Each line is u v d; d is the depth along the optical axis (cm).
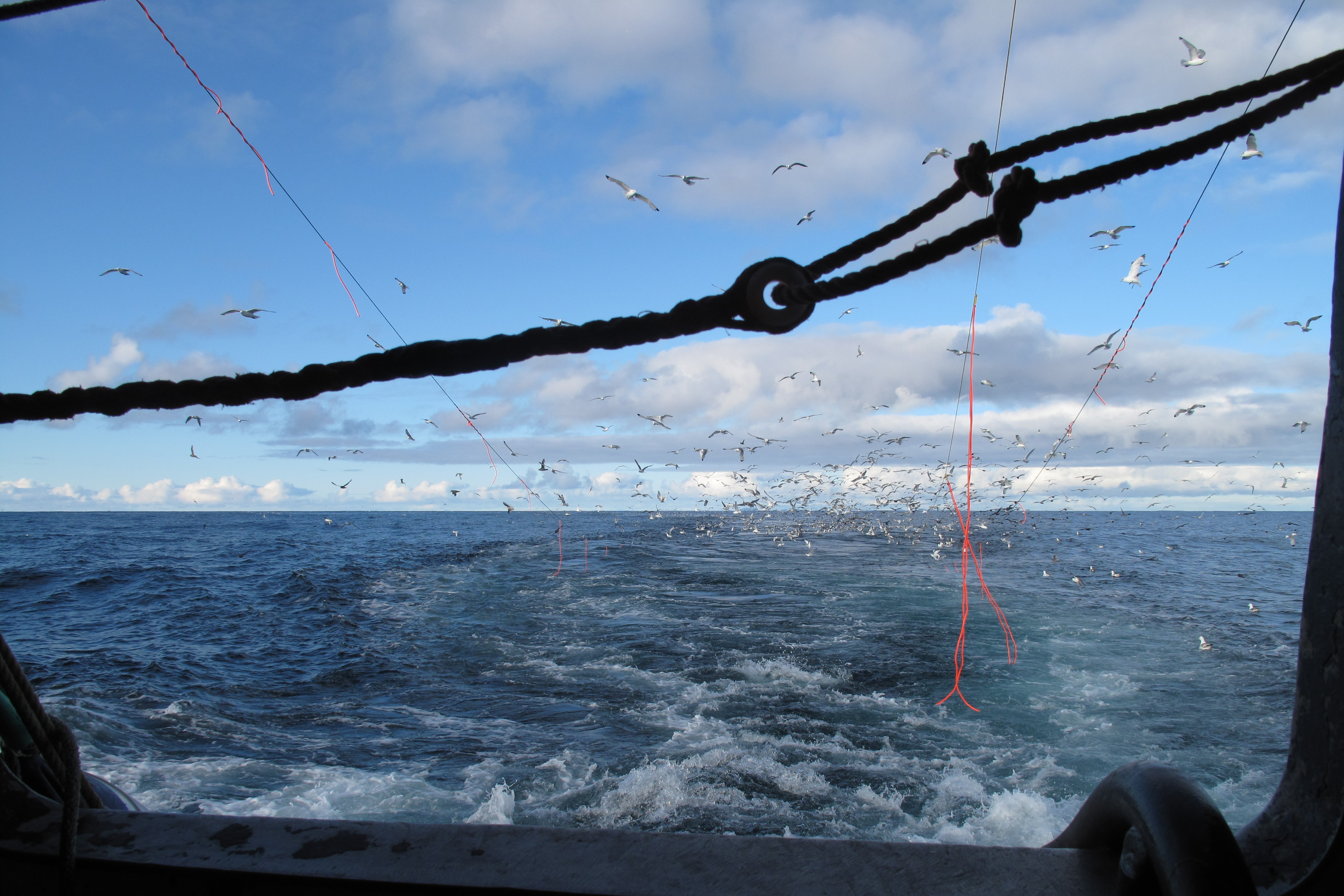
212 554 3716
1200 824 105
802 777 827
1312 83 141
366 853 137
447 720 1018
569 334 124
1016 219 127
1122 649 1452
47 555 3500
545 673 1257
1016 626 1675
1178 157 140
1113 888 124
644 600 2058
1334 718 121
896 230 139
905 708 1066
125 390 130
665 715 1034
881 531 4759
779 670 1263
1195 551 3934
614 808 753
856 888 126
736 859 133
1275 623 1728
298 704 1096
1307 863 120
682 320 120
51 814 153
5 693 139
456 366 126
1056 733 970
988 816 746
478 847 138
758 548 3906
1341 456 123
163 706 1050
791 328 124
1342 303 125
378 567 3011
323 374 129
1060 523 7062
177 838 145
